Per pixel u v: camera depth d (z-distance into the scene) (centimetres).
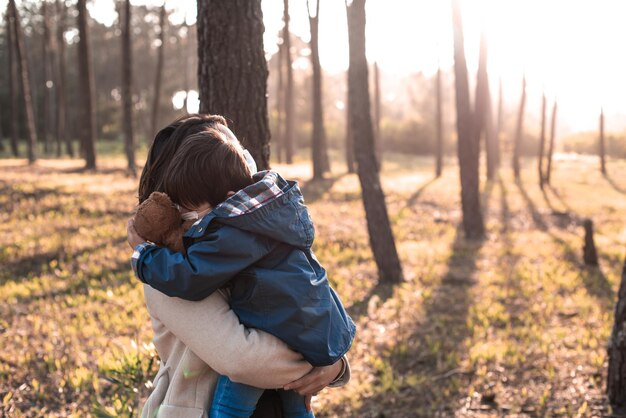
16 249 1044
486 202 2378
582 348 684
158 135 180
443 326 761
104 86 6956
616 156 6212
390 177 3241
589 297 936
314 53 2523
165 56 6334
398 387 564
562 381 579
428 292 911
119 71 6588
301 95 6269
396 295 911
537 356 648
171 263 152
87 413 464
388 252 993
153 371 396
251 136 370
